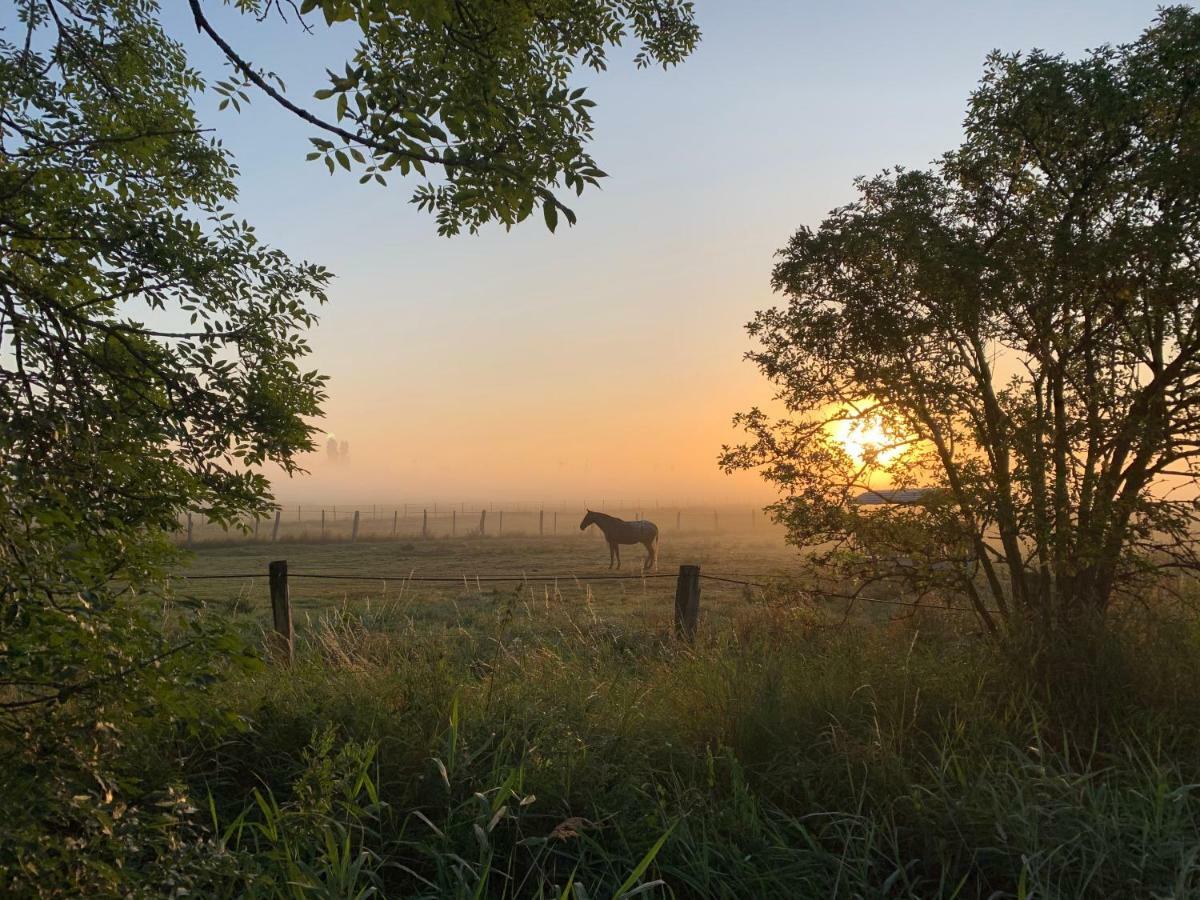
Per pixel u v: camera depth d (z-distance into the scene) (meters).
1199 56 5.83
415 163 3.15
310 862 3.49
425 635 7.55
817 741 4.61
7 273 3.07
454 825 3.73
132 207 3.57
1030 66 6.27
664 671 6.29
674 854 3.69
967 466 6.14
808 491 6.87
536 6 4.44
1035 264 6.10
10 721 2.70
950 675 5.35
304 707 4.83
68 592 2.69
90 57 4.46
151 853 3.21
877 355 6.64
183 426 3.19
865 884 3.43
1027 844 3.56
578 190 3.35
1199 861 3.48
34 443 2.72
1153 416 5.96
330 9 3.17
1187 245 5.57
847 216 6.76
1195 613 6.04
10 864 2.31
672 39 6.48
